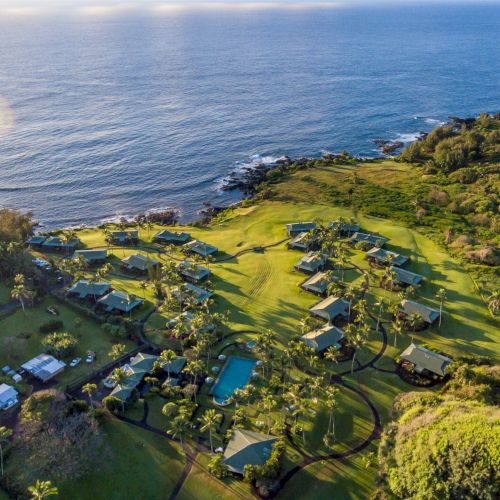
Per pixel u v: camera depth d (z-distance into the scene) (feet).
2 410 267.59
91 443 236.22
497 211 529.86
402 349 318.86
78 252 451.94
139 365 296.30
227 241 490.08
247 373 301.02
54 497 218.59
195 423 261.44
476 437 184.24
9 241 453.99
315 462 236.43
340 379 293.23
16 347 317.63
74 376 297.33
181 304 372.17
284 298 382.01
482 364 290.35
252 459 229.66
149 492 222.89
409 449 200.64
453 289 384.47
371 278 407.03
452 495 181.68
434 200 573.33
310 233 465.47
